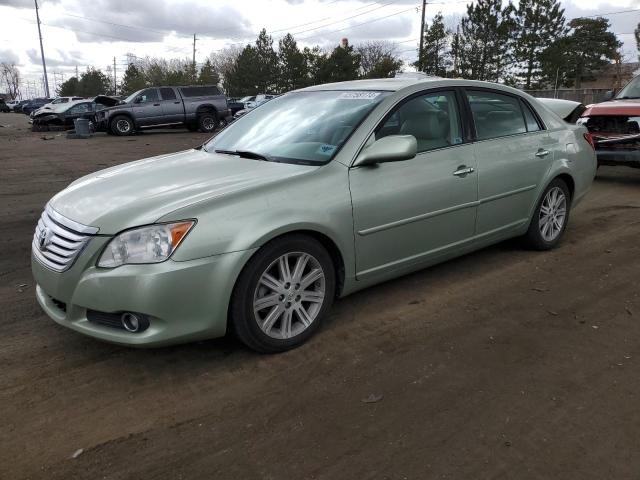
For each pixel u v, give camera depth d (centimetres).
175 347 344
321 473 236
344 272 358
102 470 240
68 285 302
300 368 320
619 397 287
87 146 1756
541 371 313
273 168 352
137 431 265
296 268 334
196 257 292
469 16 4459
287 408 282
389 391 295
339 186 346
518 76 4625
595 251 522
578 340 349
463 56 4509
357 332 363
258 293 320
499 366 319
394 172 374
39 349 344
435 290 431
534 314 387
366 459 244
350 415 275
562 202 526
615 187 830
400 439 257
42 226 335
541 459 242
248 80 6322
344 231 348
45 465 243
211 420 273
